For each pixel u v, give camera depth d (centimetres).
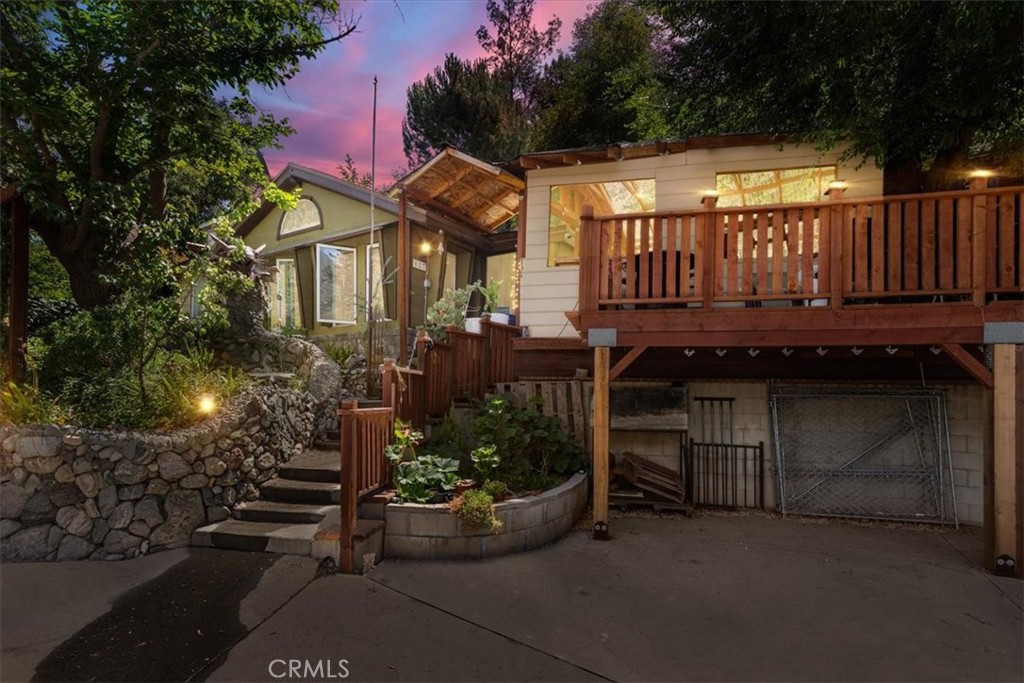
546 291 794
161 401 519
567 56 1800
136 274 632
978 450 573
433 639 327
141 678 289
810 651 316
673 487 595
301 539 437
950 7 528
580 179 780
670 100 900
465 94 1772
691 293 522
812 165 692
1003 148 614
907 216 450
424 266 1095
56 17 616
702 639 330
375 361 938
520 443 558
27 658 306
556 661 307
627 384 660
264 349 758
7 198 600
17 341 579
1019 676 291
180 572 411
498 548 450
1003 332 424
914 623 347
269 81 777
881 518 584
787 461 620
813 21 603
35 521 439
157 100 668
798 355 607
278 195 902
